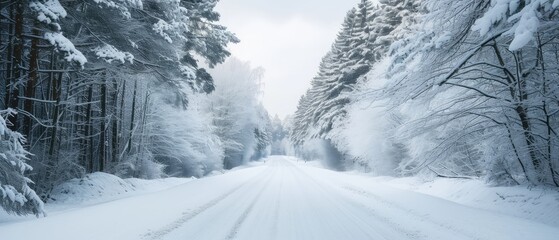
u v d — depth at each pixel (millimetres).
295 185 17375
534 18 5875
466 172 15711
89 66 14797
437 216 7598
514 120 10703
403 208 9062
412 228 6836
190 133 29562
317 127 49719
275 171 32750
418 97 11023
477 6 9555
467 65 11125
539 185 10805
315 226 7141
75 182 13555
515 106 10281
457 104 11453
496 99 10750
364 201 10844
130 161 20812
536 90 9789
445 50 10211
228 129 45281
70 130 17828
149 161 23797
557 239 5535
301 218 8031
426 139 15117
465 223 6809
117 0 12008
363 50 39688
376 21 39750
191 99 29266
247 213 8586
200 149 33906
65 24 12805
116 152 19531
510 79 10453
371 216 8273
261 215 8352
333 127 40594
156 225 6602
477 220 7066
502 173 12148
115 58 12086
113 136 19438
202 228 6680
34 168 12578
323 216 8312
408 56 9852
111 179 15211
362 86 27328
